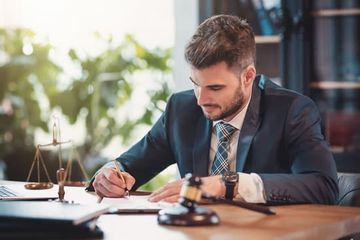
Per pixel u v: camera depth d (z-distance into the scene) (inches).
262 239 57.1
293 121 86.4
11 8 203.2
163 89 200.1
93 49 201.9
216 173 87.6
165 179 196.7
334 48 158.1
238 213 71.4
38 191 89.1
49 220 56.3
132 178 86.5
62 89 198.5
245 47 81.9
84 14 203.2
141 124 198.2
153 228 62.4
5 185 96.6
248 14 162.9
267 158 85.8
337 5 157.6
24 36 201.9
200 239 57.1
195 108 92.9
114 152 197.6
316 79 159.2
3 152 191.6
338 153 155.3
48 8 203.0
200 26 83.4
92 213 59.2
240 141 86.9
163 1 202.5
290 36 158.1
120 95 199.6
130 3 203.3
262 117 88.0
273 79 161.9
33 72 199.6
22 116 196.7
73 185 101.9
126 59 200.7
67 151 186.1
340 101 157.8
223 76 80.7
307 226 64.1
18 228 56.6
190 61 81.6
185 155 91.1
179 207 65.2
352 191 87.5
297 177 79.9
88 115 195.6
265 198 76.8
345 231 69.5
